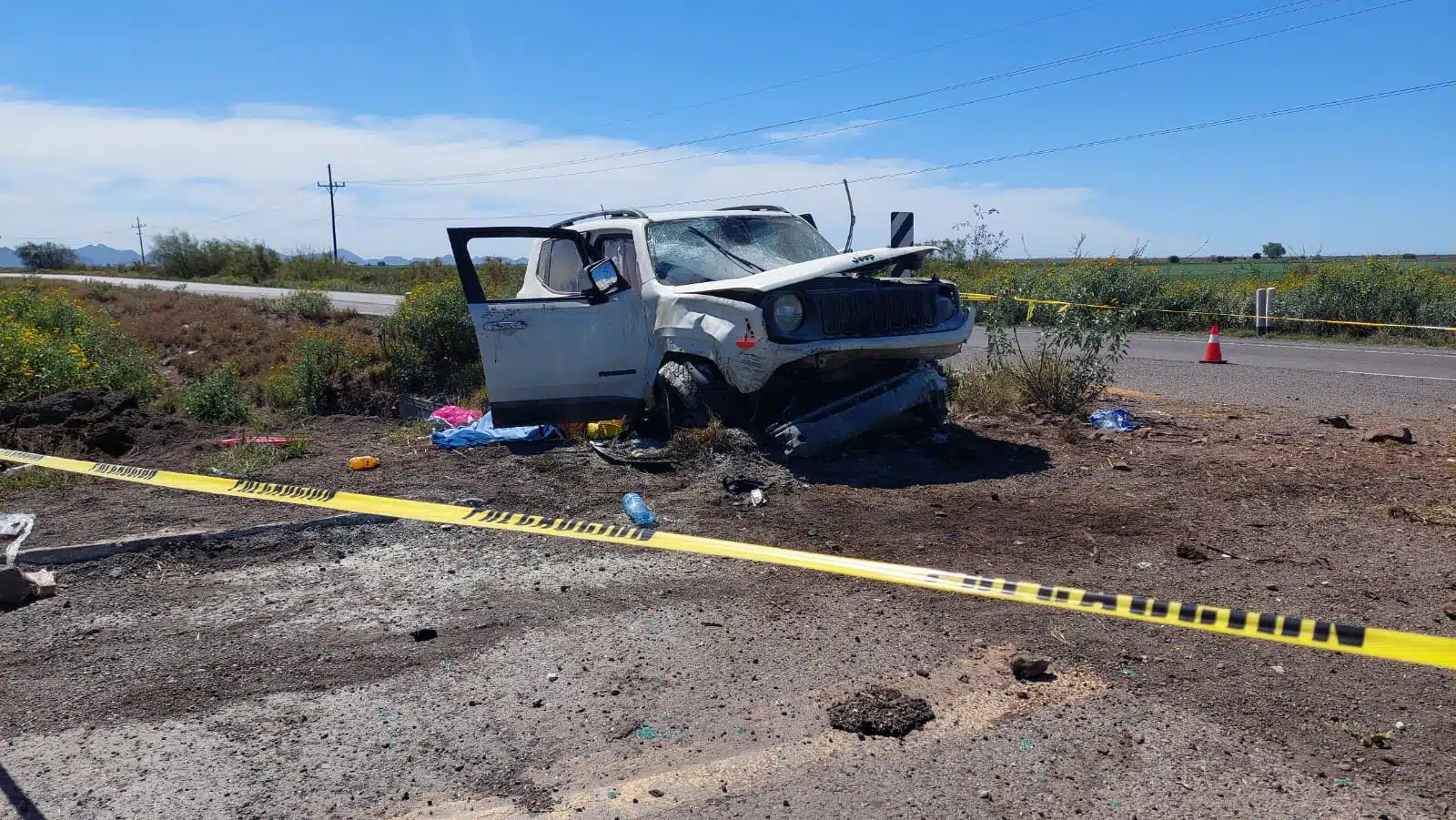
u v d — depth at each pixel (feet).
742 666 12.89
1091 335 29.55
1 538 18.45
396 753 11.00
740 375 22.50
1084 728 11.17
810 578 16.05
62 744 11.33
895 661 12.97
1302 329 65.00
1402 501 20.02
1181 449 24.98
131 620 14.85
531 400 24.97
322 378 40.93
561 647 13.60
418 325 43.11
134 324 69.00
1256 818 9.49
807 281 22.40
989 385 30.17
